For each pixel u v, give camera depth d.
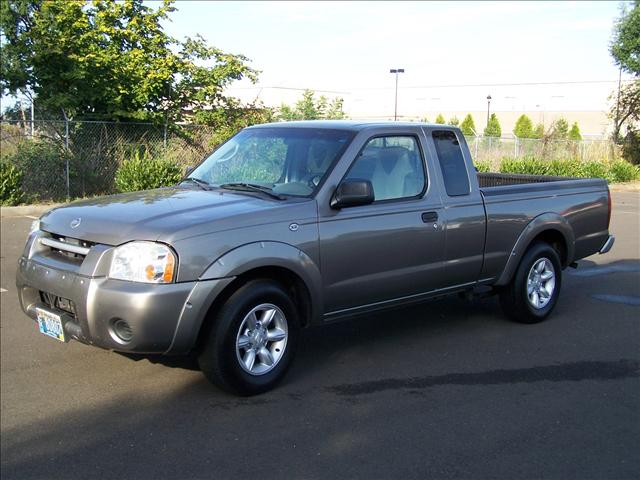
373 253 5.15
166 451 3.90
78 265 4.41
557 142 29.55
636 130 30.77
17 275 4.89
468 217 5.82
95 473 3.66
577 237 6.93
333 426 4.23
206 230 4.32
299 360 5.46
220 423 4.27
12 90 17.62
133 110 19.19
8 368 5.25
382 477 3.61
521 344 5.93
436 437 4.08
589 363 5.44
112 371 5.18
